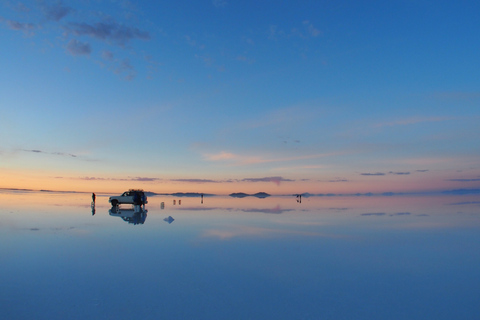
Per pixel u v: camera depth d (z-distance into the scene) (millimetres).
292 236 12883
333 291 6195
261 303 5531
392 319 4871
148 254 9359
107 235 12773
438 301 5648
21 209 26250
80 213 22984
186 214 23156
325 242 11547
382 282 6801
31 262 8320
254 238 12344
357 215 22609
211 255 9297
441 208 30469
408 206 34438
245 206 35094
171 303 5504
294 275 7289
